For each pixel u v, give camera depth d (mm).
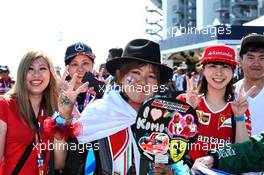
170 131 2268
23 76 2686
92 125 2402
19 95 2668
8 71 9258
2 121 2596
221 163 2580
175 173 2342
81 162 2547
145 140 2262
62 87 2805
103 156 2375
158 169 2295
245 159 2576
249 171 2619
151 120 2262
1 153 2588
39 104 2771
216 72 2980
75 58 3887
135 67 2387
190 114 2285
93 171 2453
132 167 2350
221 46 3004
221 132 2980
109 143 2379
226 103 3053
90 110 2445
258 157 2584
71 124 2467
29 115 2650
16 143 2613
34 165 2621
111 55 5641
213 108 3021
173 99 2281
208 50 3033
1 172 2629
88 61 3938
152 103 2268
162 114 2268
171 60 20312
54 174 2580
